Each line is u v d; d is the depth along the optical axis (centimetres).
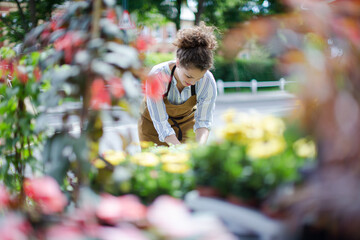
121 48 118
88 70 112
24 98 156
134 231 78
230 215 97
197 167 126
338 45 85
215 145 124
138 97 122
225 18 1186
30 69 150
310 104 86
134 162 135
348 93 79
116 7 124
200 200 107
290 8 86
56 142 115
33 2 732
